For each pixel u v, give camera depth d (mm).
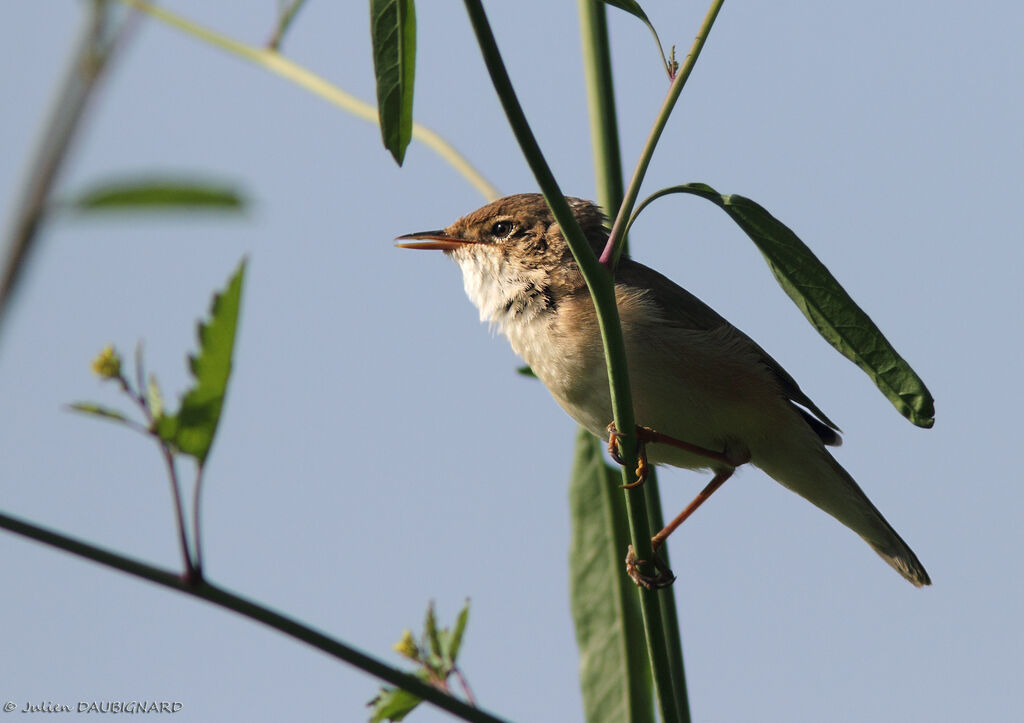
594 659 7793
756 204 6016
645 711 7457
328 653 4930
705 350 8984
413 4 5379
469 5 4883
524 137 5117
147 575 4543
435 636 6152
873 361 6375
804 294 6324
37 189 2457
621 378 6164
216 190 2494
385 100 5480
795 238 6121
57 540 4406
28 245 2441
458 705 5230
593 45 7875
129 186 2453
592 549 8094
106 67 2561
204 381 4645
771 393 9281
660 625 6598
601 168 7773
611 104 7840
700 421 9062
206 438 4637
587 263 5637
